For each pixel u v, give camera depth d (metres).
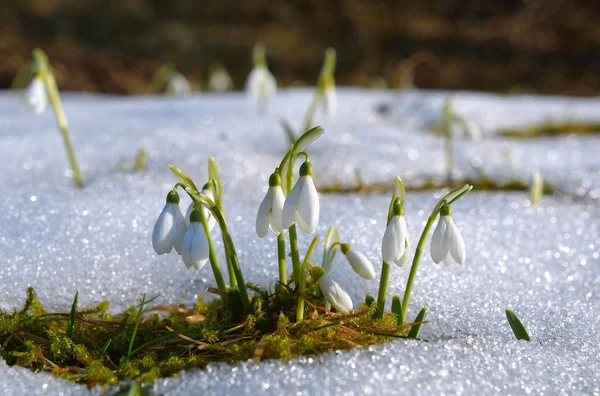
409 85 1.66
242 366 0.44
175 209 0.45
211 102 1.18
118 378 0.45
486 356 0.46
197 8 2.96
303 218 0.44
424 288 0.52
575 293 0.54
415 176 0.76
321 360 0.44
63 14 2.76
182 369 0.45
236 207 0.61
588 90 2.33
